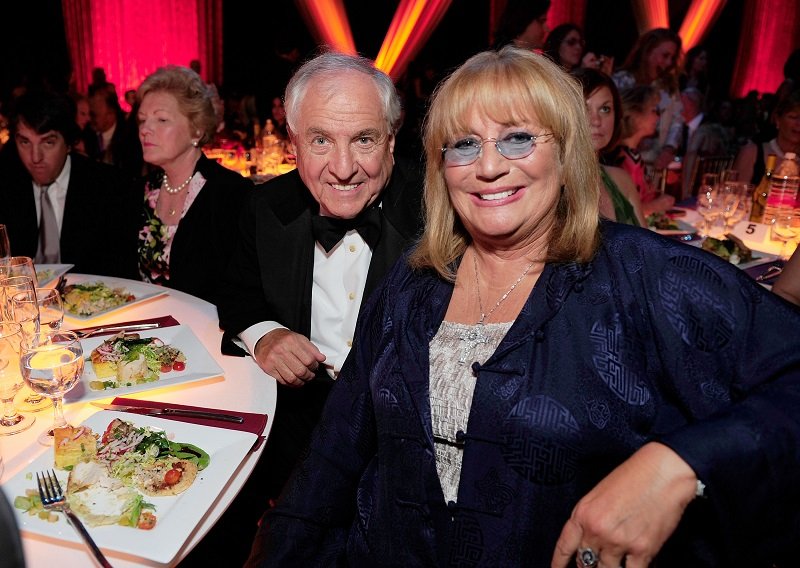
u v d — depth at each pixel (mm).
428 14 13125
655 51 5297
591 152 1195
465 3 13250
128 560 1128
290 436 2213
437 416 1226
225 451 1413
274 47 13180
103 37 11859
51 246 3410
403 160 2104
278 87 13500
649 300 1111
